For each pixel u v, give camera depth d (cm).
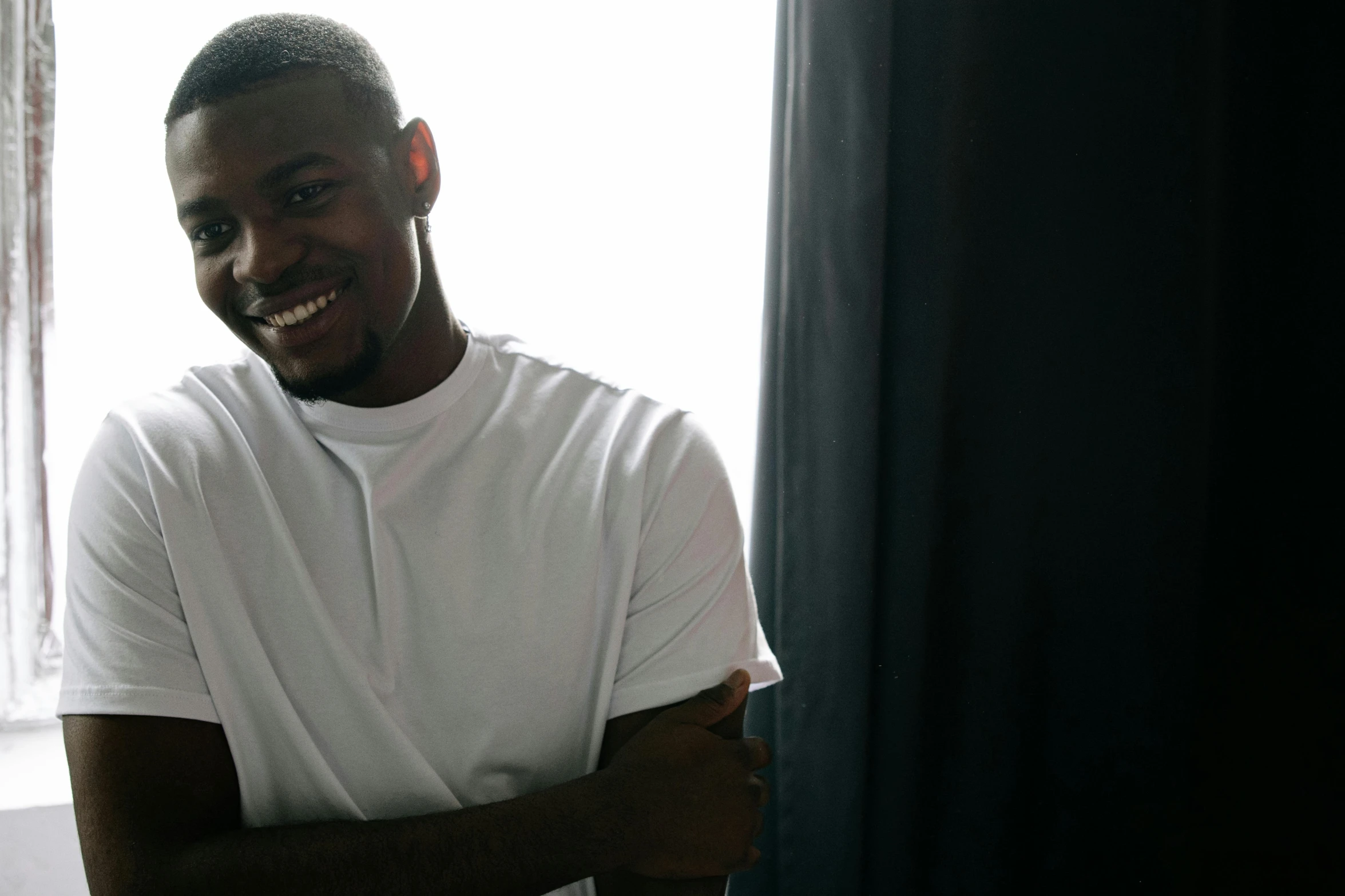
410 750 87
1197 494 137
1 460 132
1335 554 141
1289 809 143
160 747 80
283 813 86
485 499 94
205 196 82
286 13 87
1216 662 142
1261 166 137
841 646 130
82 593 83
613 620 92
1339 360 139
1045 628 138
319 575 90
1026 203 134
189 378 94
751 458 148
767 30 145
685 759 86
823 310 130
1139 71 135
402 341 92
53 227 131
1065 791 140
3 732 134
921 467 133
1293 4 136
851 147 128
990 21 132
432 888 78
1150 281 136
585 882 94
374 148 86
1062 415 136
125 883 76
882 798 134
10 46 127
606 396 100
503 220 141
